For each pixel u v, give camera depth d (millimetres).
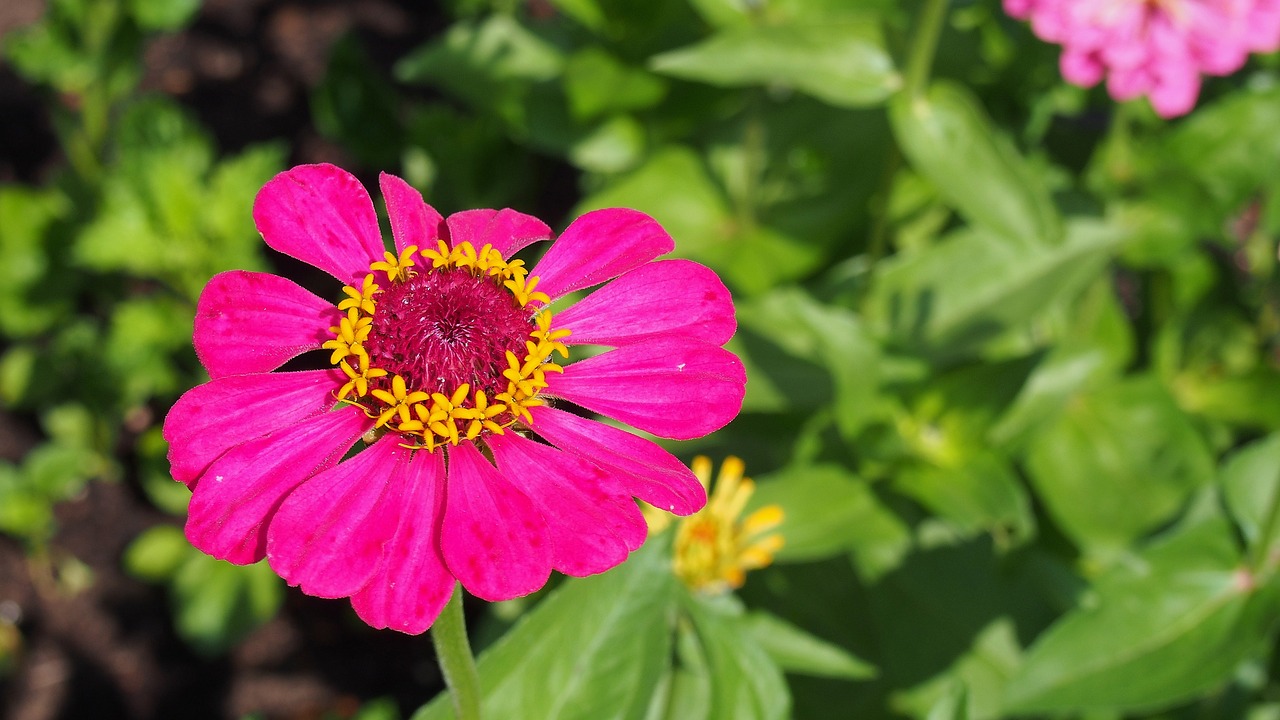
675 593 359
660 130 566
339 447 308
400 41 807
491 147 647
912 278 493
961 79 543
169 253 551
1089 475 501
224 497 301
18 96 761
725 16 504
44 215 635
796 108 582
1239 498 412
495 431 310
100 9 633
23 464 616
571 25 601
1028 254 489
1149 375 519
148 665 574
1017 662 457
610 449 311
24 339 654
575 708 338
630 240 321
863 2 507
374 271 319
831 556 466
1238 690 464
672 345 315
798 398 446
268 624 587
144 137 592
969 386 422
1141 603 407
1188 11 450
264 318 313
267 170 558
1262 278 589
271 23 815
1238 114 524
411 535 302
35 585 594
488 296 317
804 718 463
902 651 457
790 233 553
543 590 431
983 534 469
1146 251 539
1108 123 583
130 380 598
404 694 568
